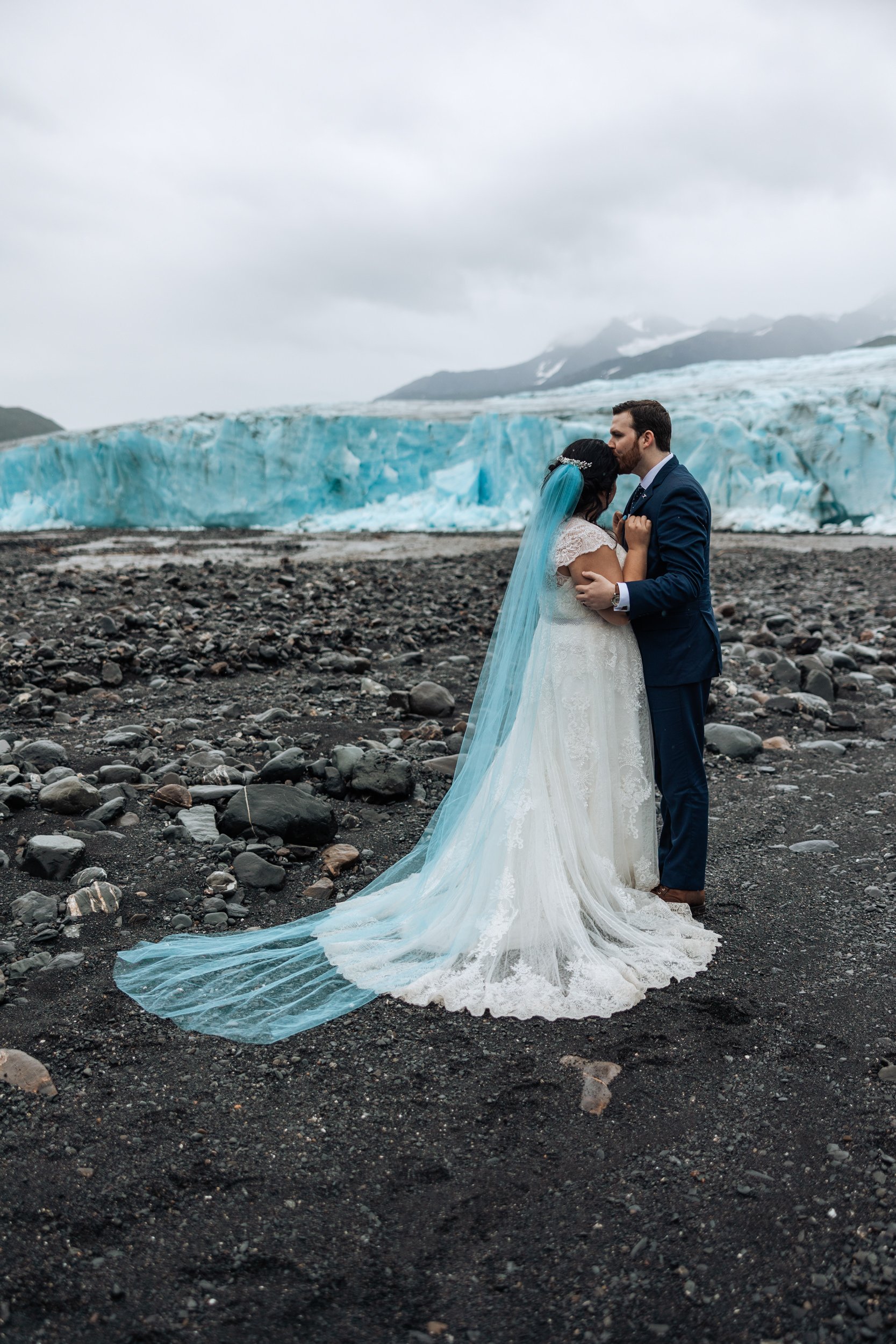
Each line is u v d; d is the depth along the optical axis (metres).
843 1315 1.72
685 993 2.88
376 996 2.87
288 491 29.98
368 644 8.53
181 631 8.55
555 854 3.08
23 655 7.29
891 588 12.64
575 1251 1.89
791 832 4.32
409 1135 2.24
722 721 6.17
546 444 26.59
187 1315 1.73
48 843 3.73
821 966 3.05
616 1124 2.28
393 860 3.94
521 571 3.24
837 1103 2.34
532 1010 2.75
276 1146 2.19
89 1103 2.33
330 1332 1.70
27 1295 1.76
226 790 4.42
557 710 3.15
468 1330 1.71
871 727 6.13
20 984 2.90
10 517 30.44
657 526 3.23
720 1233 1.92
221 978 2.95
